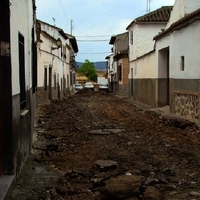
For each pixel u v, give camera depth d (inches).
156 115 738.2
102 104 1108.5
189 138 458.0
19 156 273.3
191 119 621.3
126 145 405.4
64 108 916.6
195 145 409.7
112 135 478.6
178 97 716.7
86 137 463.8
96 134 487.2
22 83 314.5
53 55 1203.9
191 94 629.9
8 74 235.9
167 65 916.0
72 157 346.3
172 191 239.8
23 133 300.0
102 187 245.4
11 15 241.1
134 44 1304.1
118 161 327.6
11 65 238.1
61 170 298.4
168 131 518.0
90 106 1021.2
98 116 737.0
